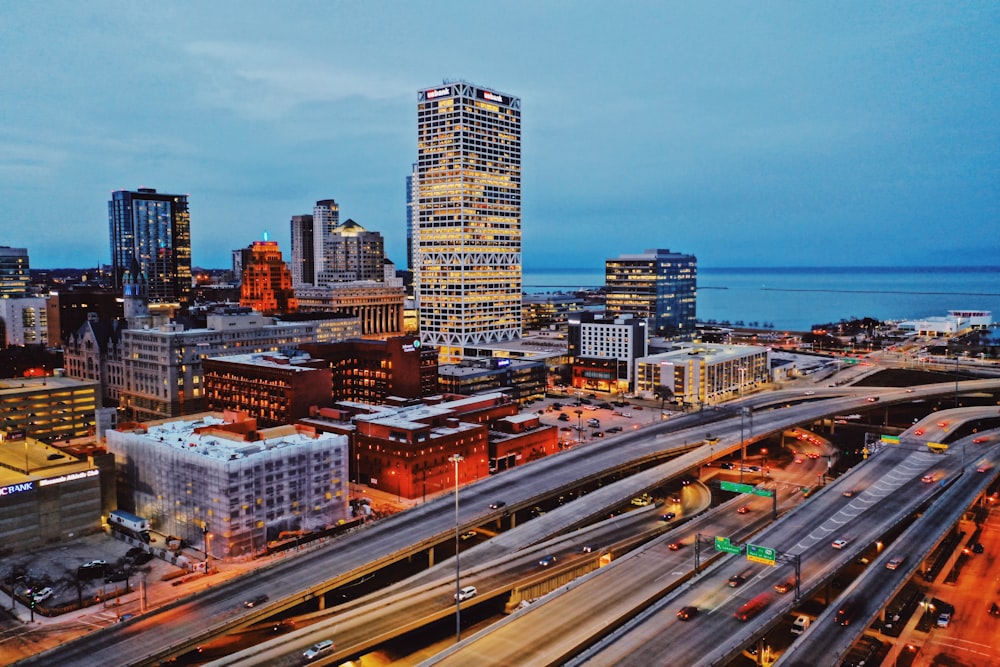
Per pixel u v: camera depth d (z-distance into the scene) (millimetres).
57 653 112750
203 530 165250
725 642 110375
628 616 123500
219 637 121062
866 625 116938
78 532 169750
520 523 188500
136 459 183375
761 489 170500
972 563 157750
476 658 108688
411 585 137750
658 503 193625
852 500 178750
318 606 139375
